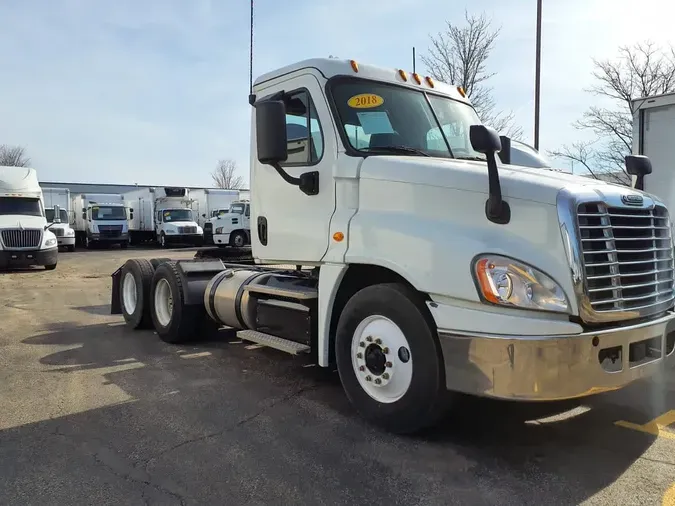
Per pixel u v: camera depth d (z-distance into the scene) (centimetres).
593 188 364
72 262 2334
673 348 402
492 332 348
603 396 487
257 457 384
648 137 831
